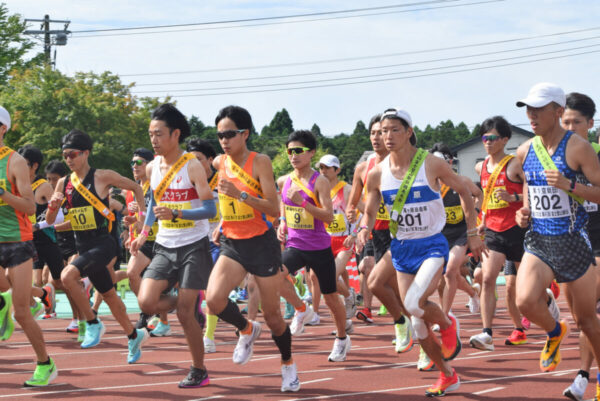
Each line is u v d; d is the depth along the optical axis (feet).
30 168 33.01
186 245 20.52
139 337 25.20
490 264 26.99
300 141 25.04
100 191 25.91
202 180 20.25
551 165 17.44
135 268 32.35
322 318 40.19
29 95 133.80
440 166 18.58
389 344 29.30
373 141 26.50
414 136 20.30
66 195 25.98
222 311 19.67
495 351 26.81
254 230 19.38
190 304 20.33
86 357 26.86
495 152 27.37
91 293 47.42
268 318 19.57
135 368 24.30
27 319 20.86
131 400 19.26
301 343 30.12
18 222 20.84
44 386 21.24
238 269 19.52
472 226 19.66
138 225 27.45
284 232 25.93
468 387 20.39
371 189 20.16
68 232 36.17
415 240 18.69
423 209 18.48
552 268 17.70
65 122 132.87
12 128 136.77
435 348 18.94
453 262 29.09
